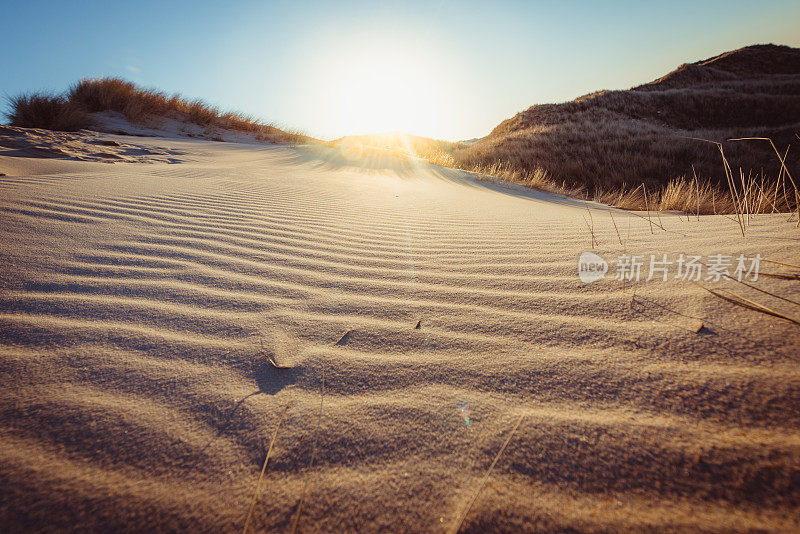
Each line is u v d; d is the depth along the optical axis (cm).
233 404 102
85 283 164
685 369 107
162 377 112
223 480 81
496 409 99
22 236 203
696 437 85
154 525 71
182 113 1559
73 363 115
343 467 84
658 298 149
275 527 72
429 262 217
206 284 173
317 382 112
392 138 2994
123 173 450
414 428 94
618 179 1294
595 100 3161
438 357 123
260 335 136
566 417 95
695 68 4084
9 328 129
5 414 94
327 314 153
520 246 247
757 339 114
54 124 1034
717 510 70
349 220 320
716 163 1384
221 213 296
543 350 124
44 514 72
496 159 1709
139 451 87
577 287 169
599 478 79
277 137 1593
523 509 74
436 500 77
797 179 1143
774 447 79
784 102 2748
